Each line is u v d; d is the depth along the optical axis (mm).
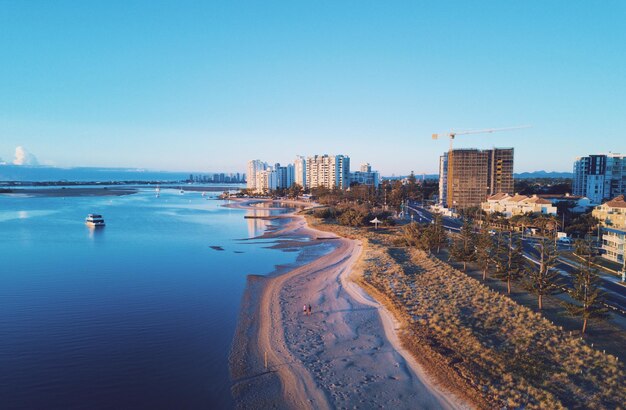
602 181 185375
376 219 121625
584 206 130750
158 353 36906
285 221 151125
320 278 61750
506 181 188625
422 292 50469
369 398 28828
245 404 28859
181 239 105500
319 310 47250
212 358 35906
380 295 50750
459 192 179875
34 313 47406
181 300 52531
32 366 34438
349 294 53000
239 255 83438
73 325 43688
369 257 72250
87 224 131625
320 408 27828
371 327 41812
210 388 31031
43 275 65812
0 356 36250
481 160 178375
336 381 31312
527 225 104000
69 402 29281
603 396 26953
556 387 28141
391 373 32219
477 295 48406
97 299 52969
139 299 52938
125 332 41812
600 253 74688
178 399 29609
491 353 33250
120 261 77312
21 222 137625
